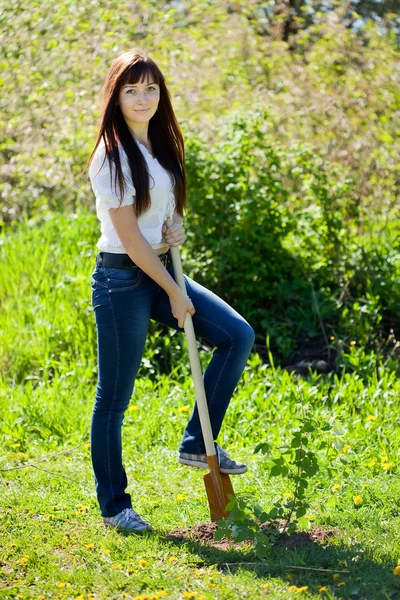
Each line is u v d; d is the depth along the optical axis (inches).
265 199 448.1
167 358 418.3
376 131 514.0
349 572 221.6
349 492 278.1
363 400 358.0
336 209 464.4
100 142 240.7
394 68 551.8
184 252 455.2
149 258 237.0
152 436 339.9
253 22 593.6
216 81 545.6
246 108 510.6
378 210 518.3
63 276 469.7
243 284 451.5
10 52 525.0
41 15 529.3
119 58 242.4
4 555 237.3
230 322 248.1
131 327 244.4
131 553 237.0
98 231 514.0
